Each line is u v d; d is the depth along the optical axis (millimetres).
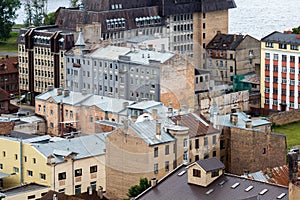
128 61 197750
